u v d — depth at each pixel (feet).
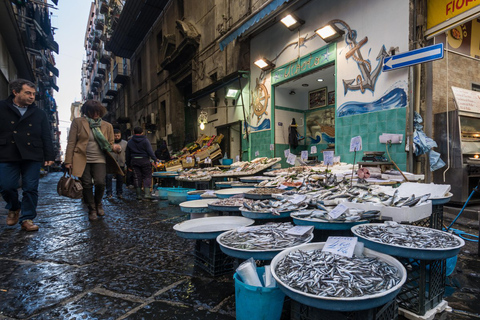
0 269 8.56
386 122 17.99
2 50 37.55
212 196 13.89
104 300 6.63
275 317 5.07
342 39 21.15
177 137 54.03
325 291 4.06
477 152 15.97
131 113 88.89
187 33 42.91
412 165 16.57
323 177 14.32
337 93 21.56
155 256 9.70
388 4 17.93
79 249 10.49
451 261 7.20
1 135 12.23
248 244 6.03
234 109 36.45
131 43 76.79
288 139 30.86
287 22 24.88
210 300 6.59
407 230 6.08
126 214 17.47
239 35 30.27
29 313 6.05
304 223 7.14
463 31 18.61
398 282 4.30
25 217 13.16
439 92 17.17
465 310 6.00
